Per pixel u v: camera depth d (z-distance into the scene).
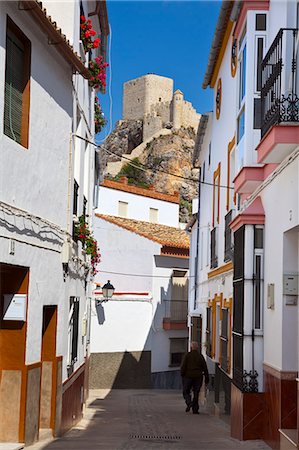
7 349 8.54
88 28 12.92
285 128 7.91
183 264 30.50
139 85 84.56
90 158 15.57
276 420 8.80
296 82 8.33
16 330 8.58
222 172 16.05
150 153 71.44
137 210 34.12
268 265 9.84
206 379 16.55
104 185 32.16
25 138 8.66
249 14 10.85
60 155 10.40
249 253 10.26
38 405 9.12
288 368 8.62
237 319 10.88
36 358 9.08
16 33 8.31
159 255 28.58
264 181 10.16
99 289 26.06
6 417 8.45
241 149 11.52
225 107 15.43
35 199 9.05
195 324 23.28
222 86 16.08
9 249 7.84
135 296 27.20
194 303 25.02
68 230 11.08
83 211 13.88
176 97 78.75
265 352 9.84
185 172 68.38
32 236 8.80
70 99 11.05
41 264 9.31
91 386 25.45
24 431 8.49
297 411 7.74
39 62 9.15
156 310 28.44
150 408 17.94
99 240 29.31
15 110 8.46
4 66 7.70
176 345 29.75
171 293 29.56
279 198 9.12
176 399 21.69
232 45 13.91
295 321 8.70
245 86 11.02
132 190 33.84
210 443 10.01
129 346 26.83
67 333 11.52
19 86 8.60
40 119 9.24
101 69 14.17
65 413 11.26
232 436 11.05
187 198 66.06
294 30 8.38
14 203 8.11
